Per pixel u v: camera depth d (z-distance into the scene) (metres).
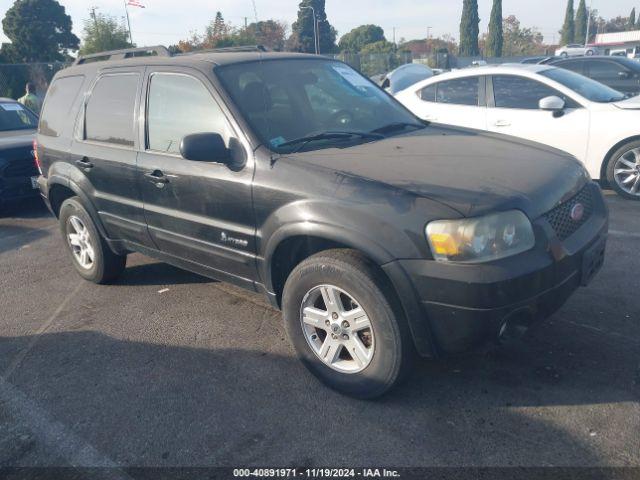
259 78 3.88
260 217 3.34
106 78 4.58
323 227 2.99
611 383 3.16
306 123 3.77
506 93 7.32
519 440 2.79
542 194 2.95
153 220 4.14
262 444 2.91
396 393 3.22
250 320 4.28
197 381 3.52
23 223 7.54
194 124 3.76
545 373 3.29
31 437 3.10
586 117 6.80
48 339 4.21
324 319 3.22
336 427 2.99
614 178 6.81
